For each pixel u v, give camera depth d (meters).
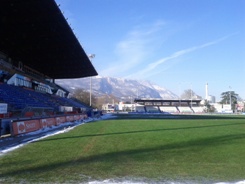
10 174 7.14
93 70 55.62
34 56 42.25
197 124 30.28
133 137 16.20
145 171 7.57
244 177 7.00
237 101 156.12
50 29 29.53
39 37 32.44
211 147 12.14
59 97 57.78
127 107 127.94
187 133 18.97
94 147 12.00
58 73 59.44
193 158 9.48
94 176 7.01
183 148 11.80
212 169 7.84
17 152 10.62
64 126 26.72
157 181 6.60
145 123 32.00
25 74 44.88
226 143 13.59
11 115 23.23
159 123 32.06
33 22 27.36
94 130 21.53
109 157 9.60
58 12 24.86
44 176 6.96
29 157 9.55
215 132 19.98
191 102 121.25
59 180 6.59
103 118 49.53
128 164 8.45
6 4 23.00
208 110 117.81
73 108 51.06
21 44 35.38
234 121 38.06
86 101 110.25
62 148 11.67
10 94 30.69
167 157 9.65
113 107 129.75
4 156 9.73
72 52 39.84
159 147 12.07
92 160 9.05
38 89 50.28
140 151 10.95
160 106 119.19
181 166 8.21
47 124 24.58
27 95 36.75
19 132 17.61
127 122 34.41
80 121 36.97
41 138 15.70
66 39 33.22
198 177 6.97
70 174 7.18
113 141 14.17
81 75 62.81
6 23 27.55
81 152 10.65
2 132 16.94
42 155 9.95
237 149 11.57
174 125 28.27
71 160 9.02
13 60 43.91
